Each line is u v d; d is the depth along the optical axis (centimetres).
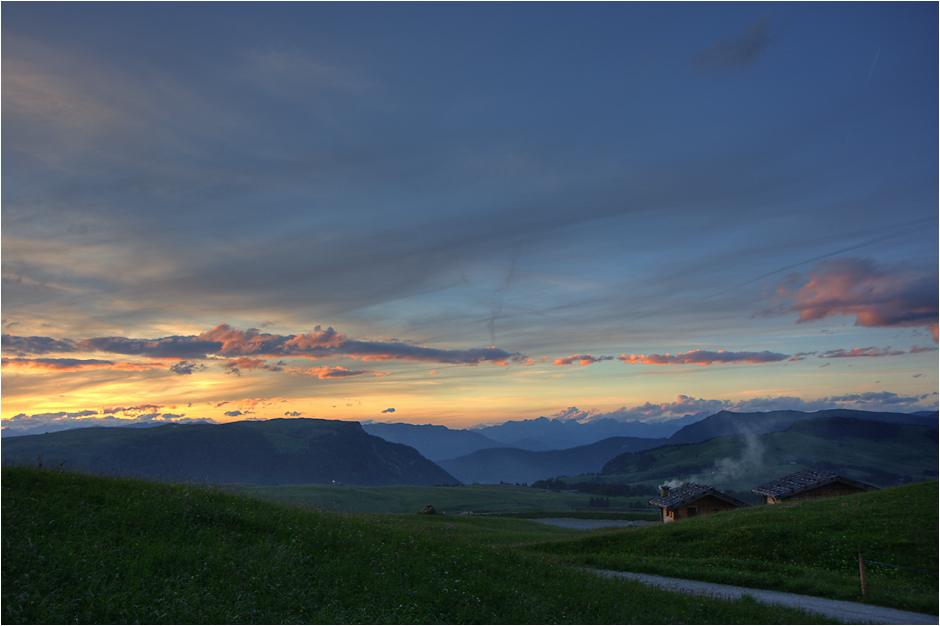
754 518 3606
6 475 1538
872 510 3359
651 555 3183
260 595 1173
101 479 1777
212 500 1830
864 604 2125
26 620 916
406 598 1344
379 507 17275
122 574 1139
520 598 1507
